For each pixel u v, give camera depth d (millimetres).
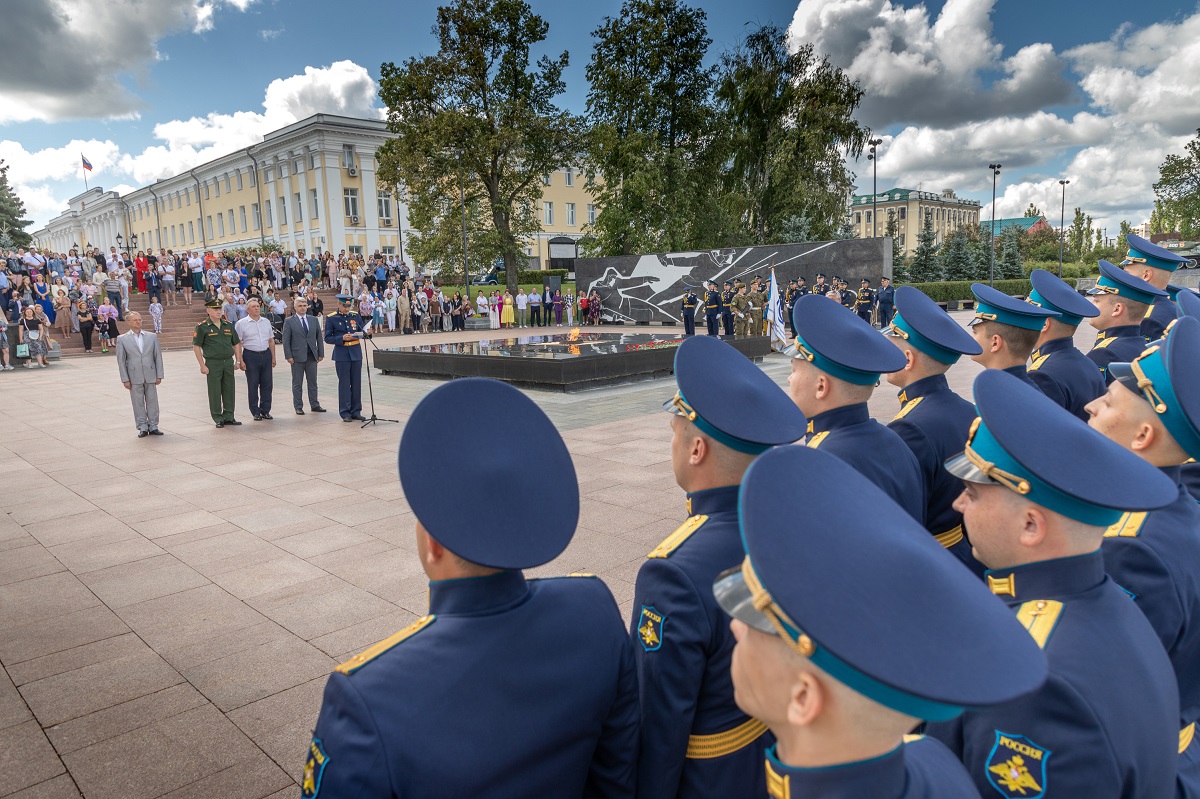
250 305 11797
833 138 36188
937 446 3232
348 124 52062
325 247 52500
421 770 1322
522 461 1500
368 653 1463
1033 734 1381
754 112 36031
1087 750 1328
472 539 1381
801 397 2965
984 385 1685
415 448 1401
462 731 1374
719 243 37625
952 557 1098
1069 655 1418
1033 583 1562
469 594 1483
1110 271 5074
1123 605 1554
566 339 20422
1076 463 1504
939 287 36969
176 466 8992
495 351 16406
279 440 10430
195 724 3537
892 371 2781
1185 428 1938
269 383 12078
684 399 2039
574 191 64562
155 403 11000
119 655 4223
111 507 7262
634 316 33594
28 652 4277
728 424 1959
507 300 34812
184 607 4855
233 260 34438
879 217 105875
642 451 9102
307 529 6422
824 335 2881
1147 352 2074
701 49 35781
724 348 2236
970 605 982
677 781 1896
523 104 36750
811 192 35969
